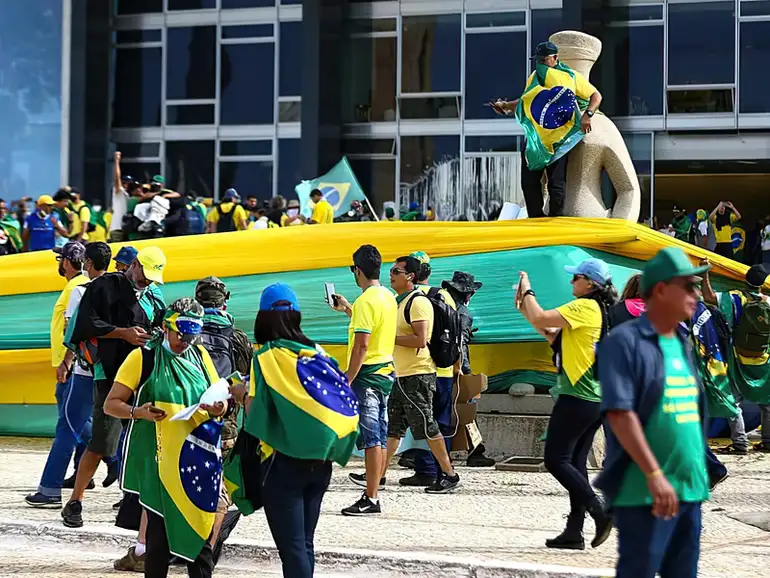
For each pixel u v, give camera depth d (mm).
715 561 8508
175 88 35906
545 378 14078
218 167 35594
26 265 16312
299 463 6578
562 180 15047
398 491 11914
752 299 14602
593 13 31438
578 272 8594
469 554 8672
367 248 10414
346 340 14641
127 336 9562
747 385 14594
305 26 33750
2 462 13938
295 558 6594
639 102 31781
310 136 33750
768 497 11484
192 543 6996
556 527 9898
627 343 5418
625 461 5441
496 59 33438
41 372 15891
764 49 31047
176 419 6859
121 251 11086
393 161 34188
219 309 8234
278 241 15445
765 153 31109
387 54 34250
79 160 35438
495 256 14328
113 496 11680
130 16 36219
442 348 11539
